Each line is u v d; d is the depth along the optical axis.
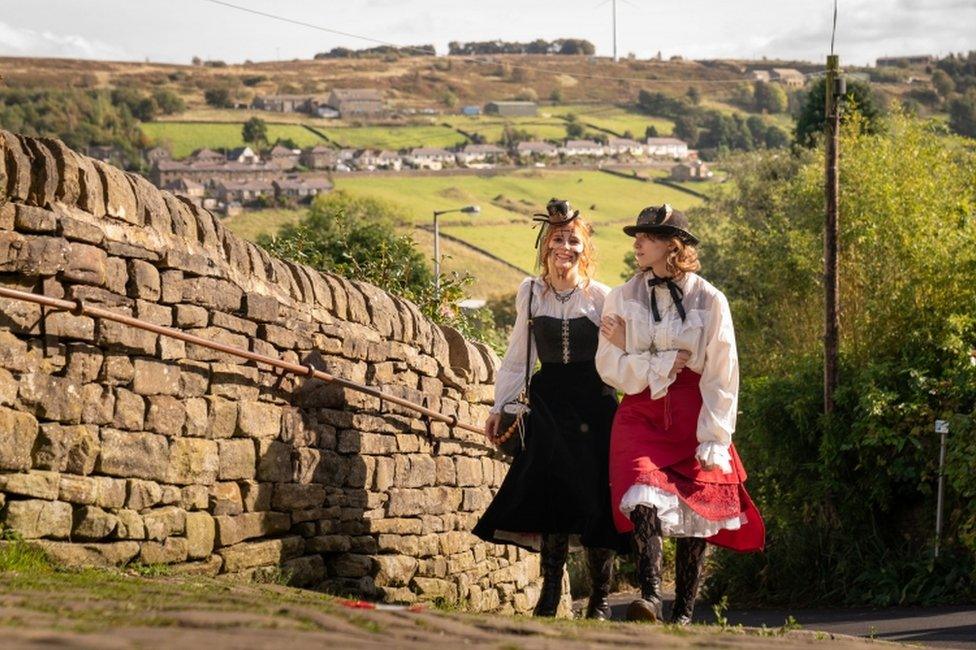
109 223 7.09
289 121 196.50
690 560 7.38
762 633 5.72
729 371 7.14
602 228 103.06
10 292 6.19
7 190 6.47
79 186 6.89
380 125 197.75
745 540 7.37
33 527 6.48
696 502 7.04
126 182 7.32
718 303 7.20
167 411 7.45
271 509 8.43
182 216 7.80
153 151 167.88
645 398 7.26
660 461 7.09
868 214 25.81
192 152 174.75
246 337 8.23
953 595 18.45
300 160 166.00
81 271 6.80
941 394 20.44
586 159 158.38
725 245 50.62
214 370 7.88
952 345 20.98
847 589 20.02
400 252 16.59
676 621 7.41
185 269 7.62
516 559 12.79
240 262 8.28
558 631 4.85
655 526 6.88
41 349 6.62
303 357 8.85
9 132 6.61
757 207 53.78
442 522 10.91
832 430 21.48
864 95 54.84
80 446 6.80
